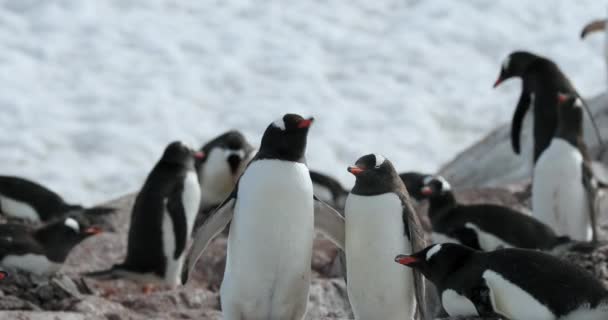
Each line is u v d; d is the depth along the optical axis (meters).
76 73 41.06
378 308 10.20
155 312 13.29
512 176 22.56
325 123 38.25
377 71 43.12
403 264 9.93
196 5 48.19
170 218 15.20
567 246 13.92
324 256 16.05
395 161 35.84
